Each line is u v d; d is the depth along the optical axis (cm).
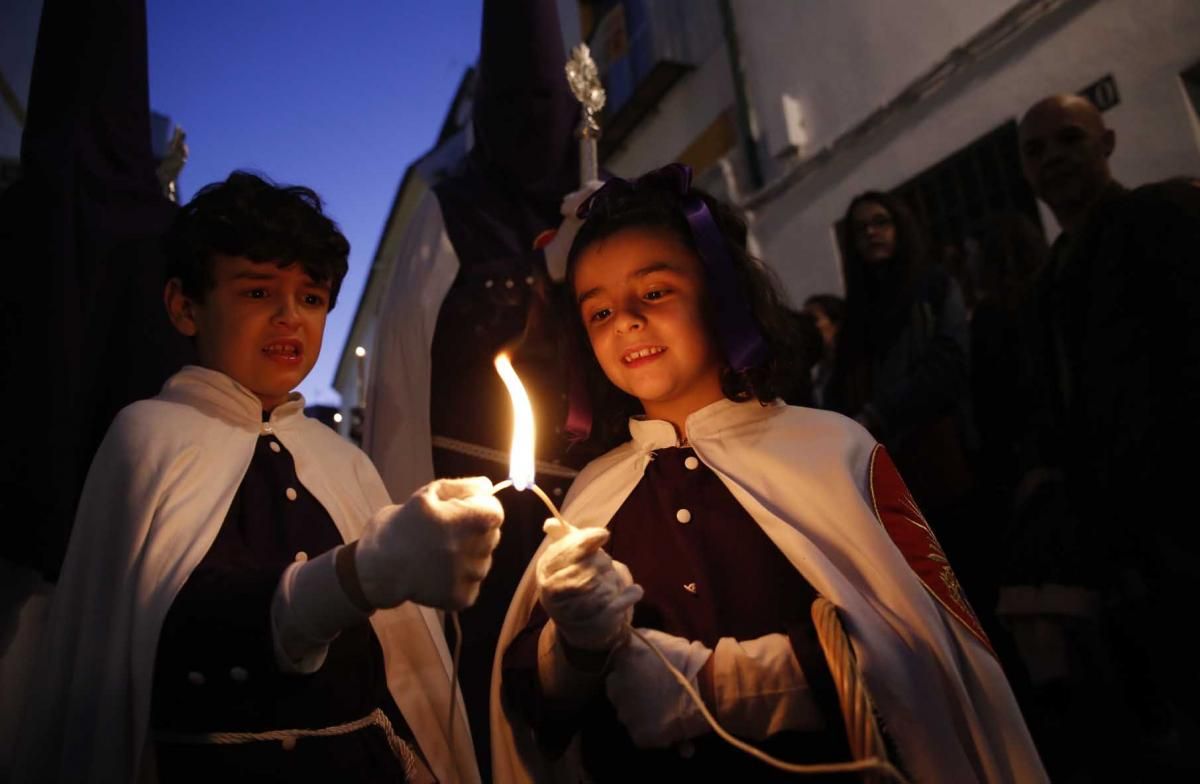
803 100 632
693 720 107
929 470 277
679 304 138
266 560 129
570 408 165
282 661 108
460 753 143
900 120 542
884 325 320
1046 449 257
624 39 904
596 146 240
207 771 113
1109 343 228
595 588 103
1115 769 238
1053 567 242
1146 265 222
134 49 192
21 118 313
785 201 641
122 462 126
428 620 149
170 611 112
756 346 139
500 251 232
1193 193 223
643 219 143
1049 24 440
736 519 132
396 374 221
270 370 142
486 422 215
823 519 128
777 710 107
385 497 161
